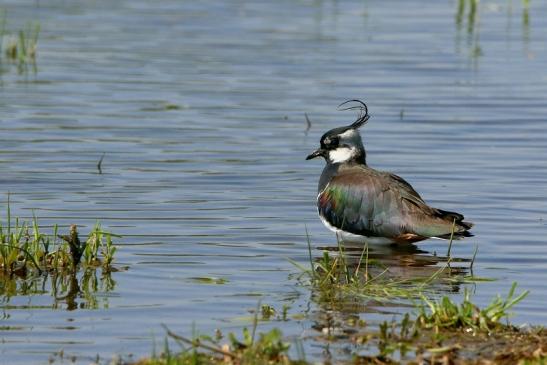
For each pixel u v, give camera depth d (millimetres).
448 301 10516
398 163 18422
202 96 23484
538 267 12922
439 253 13625
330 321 10773
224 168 17938
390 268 12938
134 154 18734
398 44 29500
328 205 14352
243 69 26281
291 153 19078
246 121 21406
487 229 14609
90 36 30016
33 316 10977
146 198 16000
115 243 13703
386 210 13836
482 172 17844
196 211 15375
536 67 26891
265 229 14586
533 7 35625
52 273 12492
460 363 9305
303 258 13297
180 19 32906
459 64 27172
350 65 26844
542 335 10102
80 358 9797
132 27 31484
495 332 10195
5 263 12469
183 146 19391
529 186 16953
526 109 22688
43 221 14578
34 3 35000
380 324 10375
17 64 26406
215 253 13383
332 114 22094
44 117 21219
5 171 17344
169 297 11625
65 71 25641
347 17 33562
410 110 22484
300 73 25922
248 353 9266
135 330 10578
